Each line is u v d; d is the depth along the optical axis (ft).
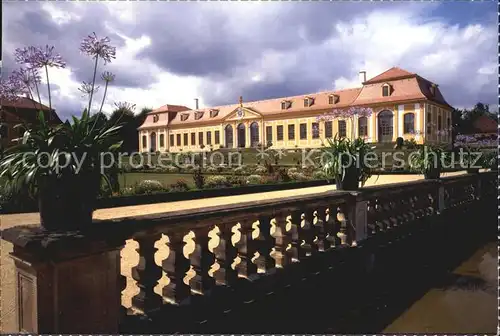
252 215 11.35
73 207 7.64
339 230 16.35
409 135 135.33
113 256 7.81
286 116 172.86
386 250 19.16
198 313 9.63
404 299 17.29
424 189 24.50
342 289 15.55
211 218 9.96
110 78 8.45
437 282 19.93
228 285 10.60
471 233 32.40
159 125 215.72
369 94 148.15
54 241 6.66
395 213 20.90
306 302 13.46
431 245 24.67
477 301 16.92
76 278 7.15
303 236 13.98
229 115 192.13
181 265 9.48
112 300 7.76
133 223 8.14
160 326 8.75
